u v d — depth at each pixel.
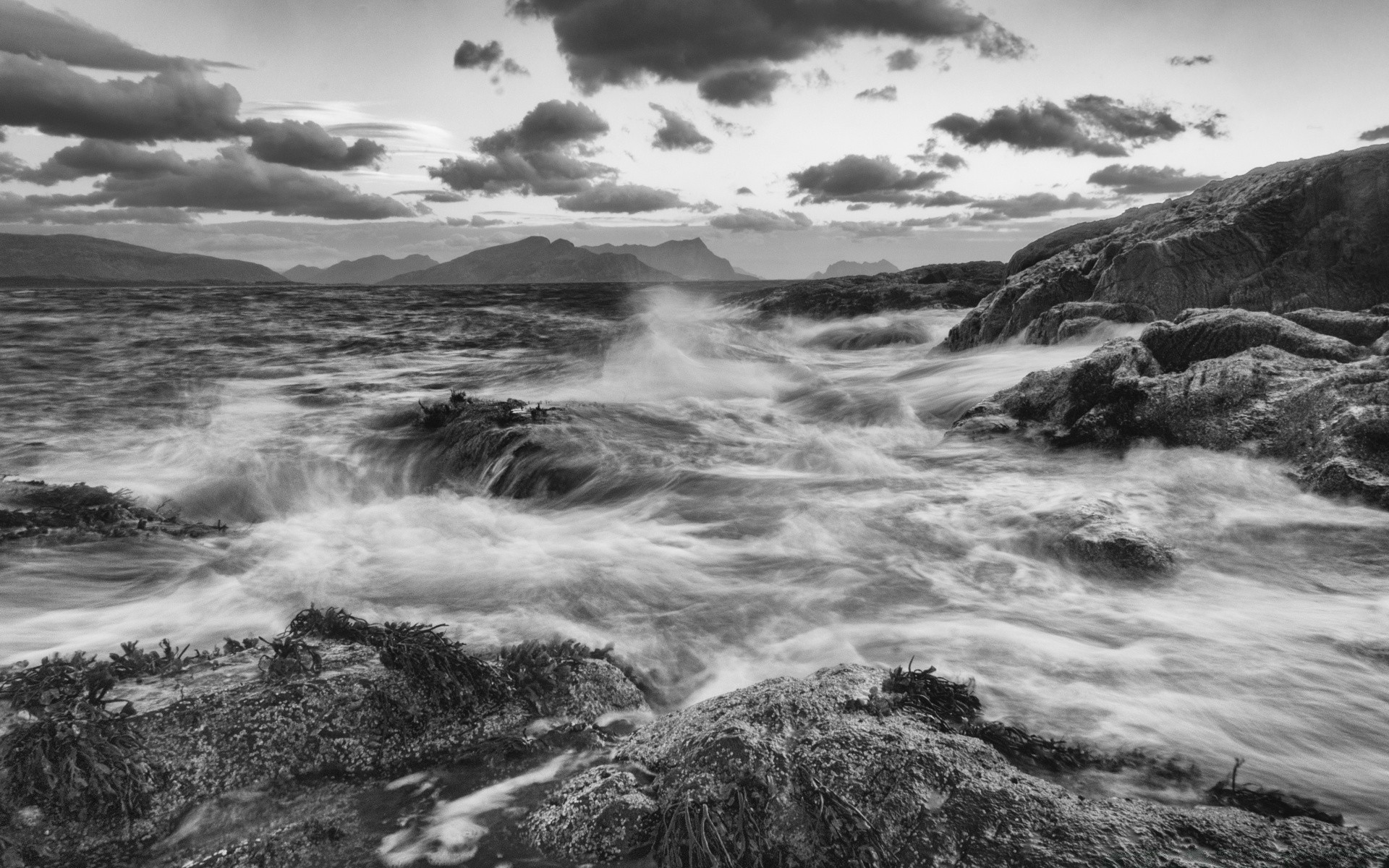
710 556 9.55
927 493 11.22
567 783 4.33
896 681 5.12
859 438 15.58
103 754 4.26
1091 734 5.21
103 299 69.81
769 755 4.11
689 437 15.84
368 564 9.24
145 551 9.16
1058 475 11.69
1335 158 21.27
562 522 11.34
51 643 6.80
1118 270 22.27
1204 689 5.93
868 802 3.89
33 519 9.96
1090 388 13.23
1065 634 7.02
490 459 14.24
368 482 14.44
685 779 4.06
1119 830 3.68
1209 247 21.42
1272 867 3.47
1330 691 5.91
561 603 8.05
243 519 12.70
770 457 14.13
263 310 56.88
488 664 5.54
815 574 8.77
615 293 103.62
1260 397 11.46
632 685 5.99
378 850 4.00
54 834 4.05
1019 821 3.72
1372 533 8.93
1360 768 4.99
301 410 20.19
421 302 70.56
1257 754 5.09
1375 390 10.32
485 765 4.81
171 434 17.72
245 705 4.77
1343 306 20.06
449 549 9.89
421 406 18.39
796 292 47.75
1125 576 8.35
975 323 26.69
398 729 4.95
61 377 25.91
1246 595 7.86
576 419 16.08
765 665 6.70
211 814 4.29
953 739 4.41
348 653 5.45
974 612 7.61
